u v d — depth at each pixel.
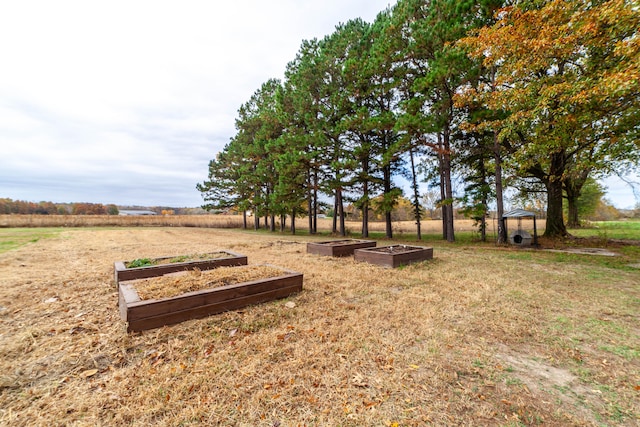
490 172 13.10
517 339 2.63
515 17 6.35
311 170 17.14
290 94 16.89
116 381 1.95
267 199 22.41
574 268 6.01
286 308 3.44
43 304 3.62
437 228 22.17
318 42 16.09
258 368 2.12
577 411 1.65
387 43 11.20
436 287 4.46
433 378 1.99
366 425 1.54
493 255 7.94
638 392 1.83
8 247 9.34
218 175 28.66
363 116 12.52
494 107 7.77
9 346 2.44
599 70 5.91
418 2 10.91
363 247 8.45
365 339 2.61
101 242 12.05
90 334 2.72
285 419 1.59
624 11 4.53
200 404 1.71
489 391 1.85
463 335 2.71
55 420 1.56
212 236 16.70
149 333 2.69
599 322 3.04
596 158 7.64
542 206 15.78
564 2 5.59
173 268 4.66
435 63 9.46
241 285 3.39
